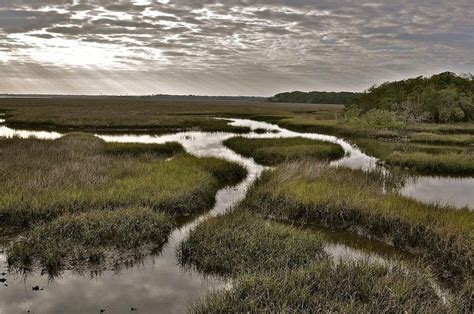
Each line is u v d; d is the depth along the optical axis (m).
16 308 6.47
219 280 7.66
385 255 9.08
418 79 63.31
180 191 12.34
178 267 8.22
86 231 8.95
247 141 27.97
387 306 5.93
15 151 18.20
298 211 11.52
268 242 8.57
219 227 9.38
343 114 64.00
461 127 41.88
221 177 16.94
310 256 8.30
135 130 39.75
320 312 5.78
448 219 9.80
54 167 14.67
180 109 78.50
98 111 62.06
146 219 9.95
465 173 20.23
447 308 6.07
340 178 14.62
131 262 8.37
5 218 9.99
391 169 19.59
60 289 7.16
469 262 8.04
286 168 15.71
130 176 14.28
